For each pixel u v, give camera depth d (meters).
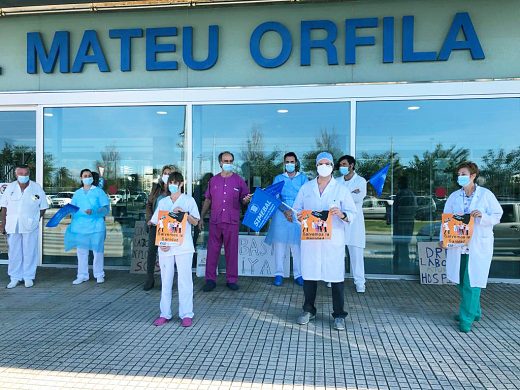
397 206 7.12
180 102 7.47
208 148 7.52
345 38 7.04
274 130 7.35
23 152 8.12
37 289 6.42
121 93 7.59
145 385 3.50
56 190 8.00
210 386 3.49
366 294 6.15
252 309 5.41
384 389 3.45
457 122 6.91
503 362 3.92
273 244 6.76
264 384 3.52
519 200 6.83
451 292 6.26
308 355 4.06
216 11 7.39
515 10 6.71
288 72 7.24
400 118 7.02
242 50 7.36
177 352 4.12
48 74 7.85
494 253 6.94
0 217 6.93
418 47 6.90
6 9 7.60
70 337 4.49
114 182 7.84
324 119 7.20
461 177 4.79
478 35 6.79
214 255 6.30
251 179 7.45
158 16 7.54
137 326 4.81
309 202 4.85
